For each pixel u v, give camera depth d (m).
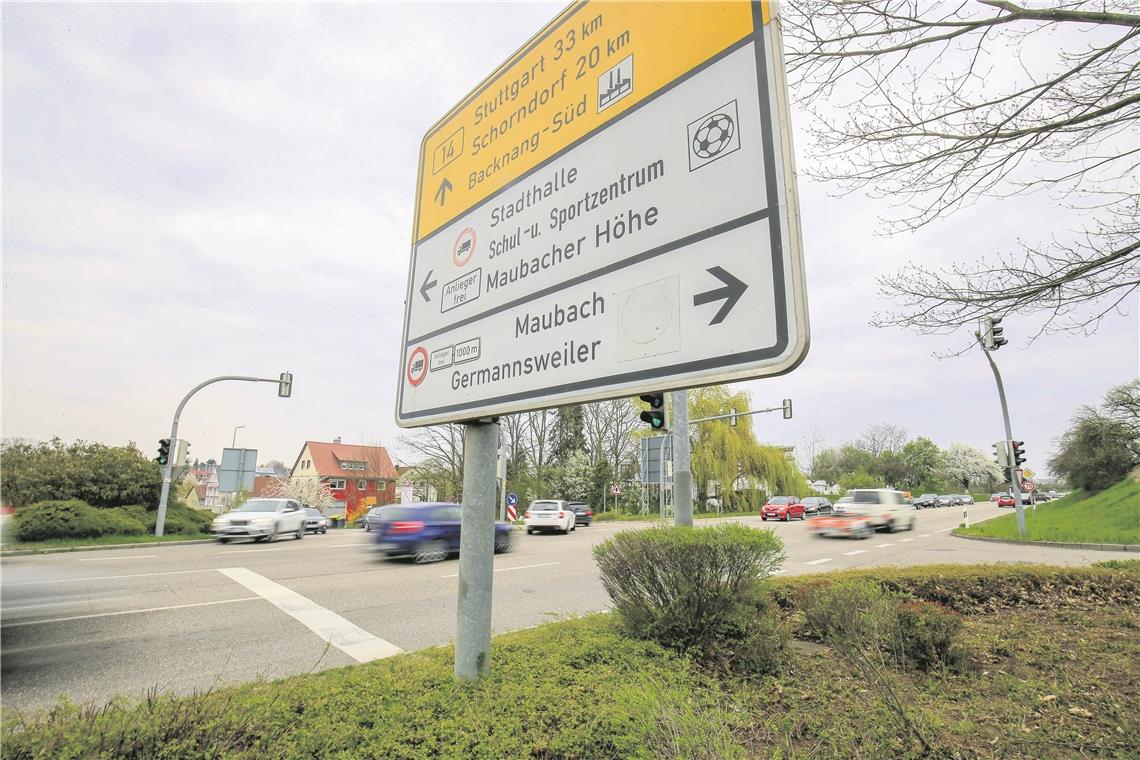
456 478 39.06
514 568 11.58
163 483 17.77
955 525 28.66
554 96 3.06
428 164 4.12
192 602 7.67
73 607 7.23
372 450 50.66
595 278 2.57
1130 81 4.30
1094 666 4.50
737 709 3.22
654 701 2.73
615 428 46.56
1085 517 23.83
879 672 3.48
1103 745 3.06
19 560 11.27
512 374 2.96
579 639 4.45
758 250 1.92
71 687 4.46
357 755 2.37
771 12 2.07
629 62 2.65
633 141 2.53
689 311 2.12
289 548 15.40
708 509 37.75
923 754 2.93
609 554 4.95
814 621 4.30
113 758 2.10
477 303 3.33
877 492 22.53
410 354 3.90
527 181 3.13
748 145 2.04
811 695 3.72
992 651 4.84
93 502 17.95
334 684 3.25
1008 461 19.41
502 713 2.86
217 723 2.38
